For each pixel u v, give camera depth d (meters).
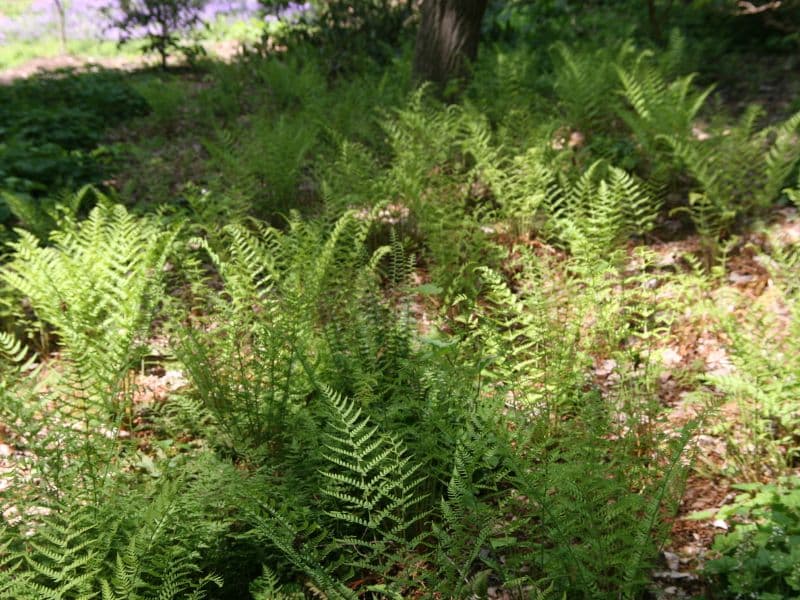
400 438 3.21
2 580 2.38
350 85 9.73
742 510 2.85
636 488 3.12
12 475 3.03
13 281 4.14
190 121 10.19
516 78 8.00
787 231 5.29
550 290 4.26
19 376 3.86
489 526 2.68
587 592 2.50
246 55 12.83
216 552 2.80
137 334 4.00
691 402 3.83
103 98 10.73
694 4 10.88
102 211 4.99
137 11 14.27
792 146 5.78
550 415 3.62
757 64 9.64
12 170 7.47
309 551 2.60
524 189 5.41
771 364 3.43
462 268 4.61
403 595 2.85
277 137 6.47
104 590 2.34
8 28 19.05
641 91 6.61
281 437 3.57
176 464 3.21
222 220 5.89
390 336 3.72
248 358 3.95
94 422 3.58
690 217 5.84
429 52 8.69
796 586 2.38
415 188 5.53
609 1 12.02
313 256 4.36
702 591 2.76
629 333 4.13
